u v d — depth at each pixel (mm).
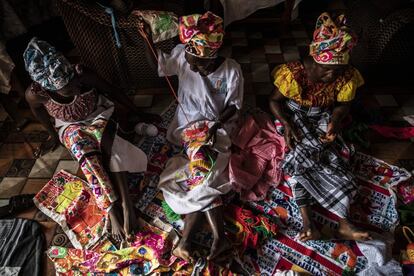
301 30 2920
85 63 2309
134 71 2330
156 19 1816
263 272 1573
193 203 1625
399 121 2205
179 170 1777
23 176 1999
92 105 1750
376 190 1833
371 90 2406
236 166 1807
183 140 1903
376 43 2135
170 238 1664
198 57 1541
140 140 2133
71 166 2031
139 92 2457
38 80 1490
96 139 1694
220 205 1646
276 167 1854
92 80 1748
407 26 2006
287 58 2666
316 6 3078
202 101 1817
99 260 1590
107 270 1563
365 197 1809
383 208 1759
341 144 1873
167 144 2100
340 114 1785
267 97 2359
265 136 1983
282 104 1905
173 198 1702
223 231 1593
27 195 1864
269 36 2865
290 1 2611
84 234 1726
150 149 2078
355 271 1562
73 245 1696
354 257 1600
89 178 1657
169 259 1594
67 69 1492
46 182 1970
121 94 1959
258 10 2842
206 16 1456
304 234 1625
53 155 2094
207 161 1701
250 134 1955
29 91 1631
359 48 2254
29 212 1833
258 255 1630
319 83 1659
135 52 2184
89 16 1898
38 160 2074
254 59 2670
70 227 1754
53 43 2812
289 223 1739
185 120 1925
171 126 1991
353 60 2346
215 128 1819
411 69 2281
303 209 1673
